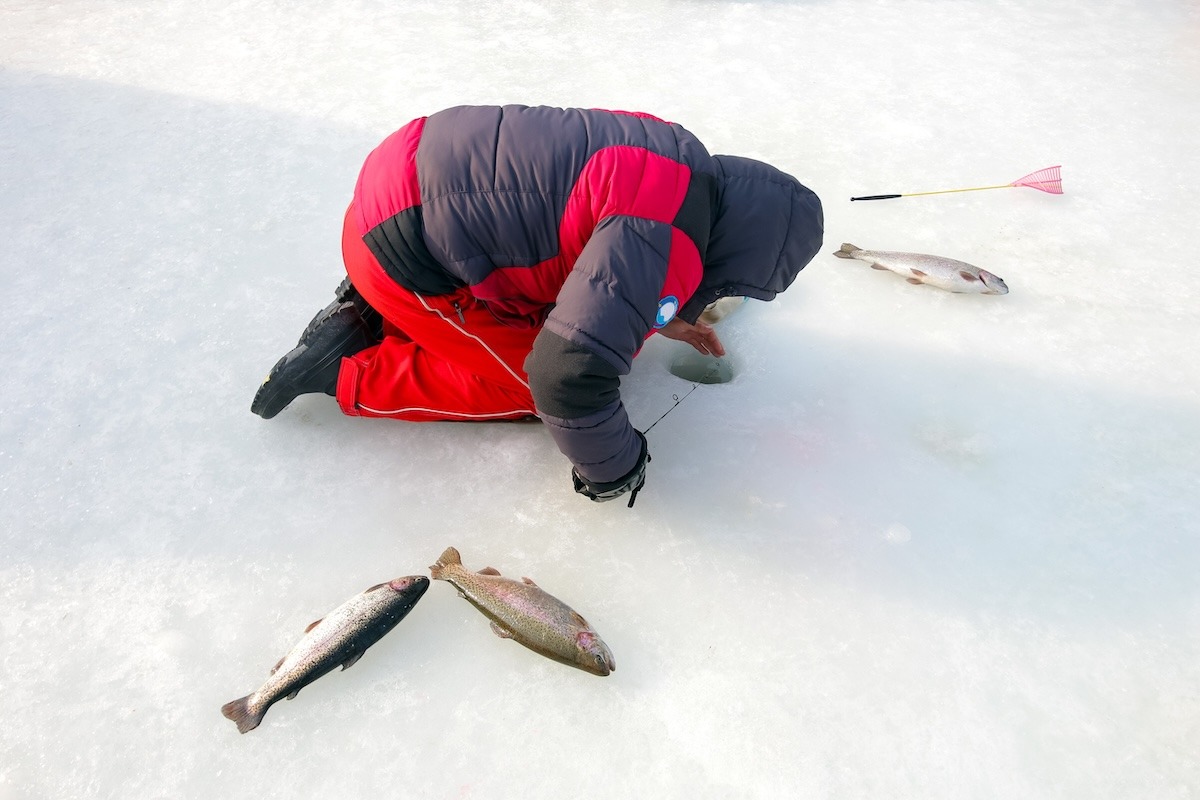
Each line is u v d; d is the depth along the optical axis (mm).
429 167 1822
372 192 1906
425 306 2080
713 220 1816
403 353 2365
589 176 1733
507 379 2275
